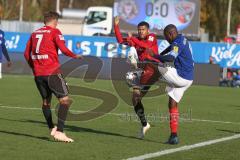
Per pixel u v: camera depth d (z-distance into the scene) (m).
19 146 21.72
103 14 93.44
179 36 23.14
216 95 50.34
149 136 25.31
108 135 25.25
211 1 149.62
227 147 22.92
